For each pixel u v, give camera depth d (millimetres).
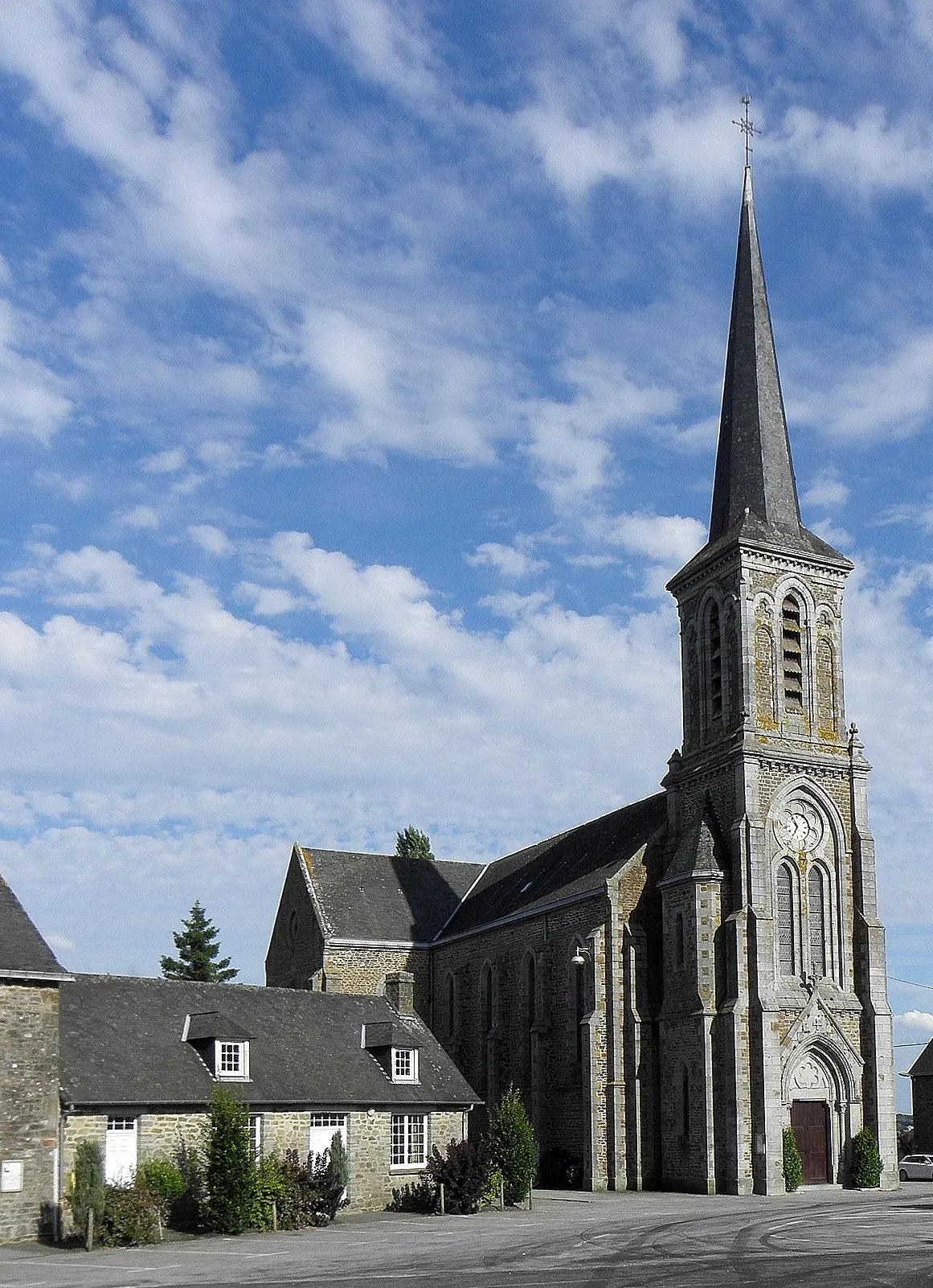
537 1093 56188
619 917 53125
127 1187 35219
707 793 54031
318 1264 28766
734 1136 47531
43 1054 36062
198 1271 27938
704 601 57156
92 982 43406
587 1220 38062
